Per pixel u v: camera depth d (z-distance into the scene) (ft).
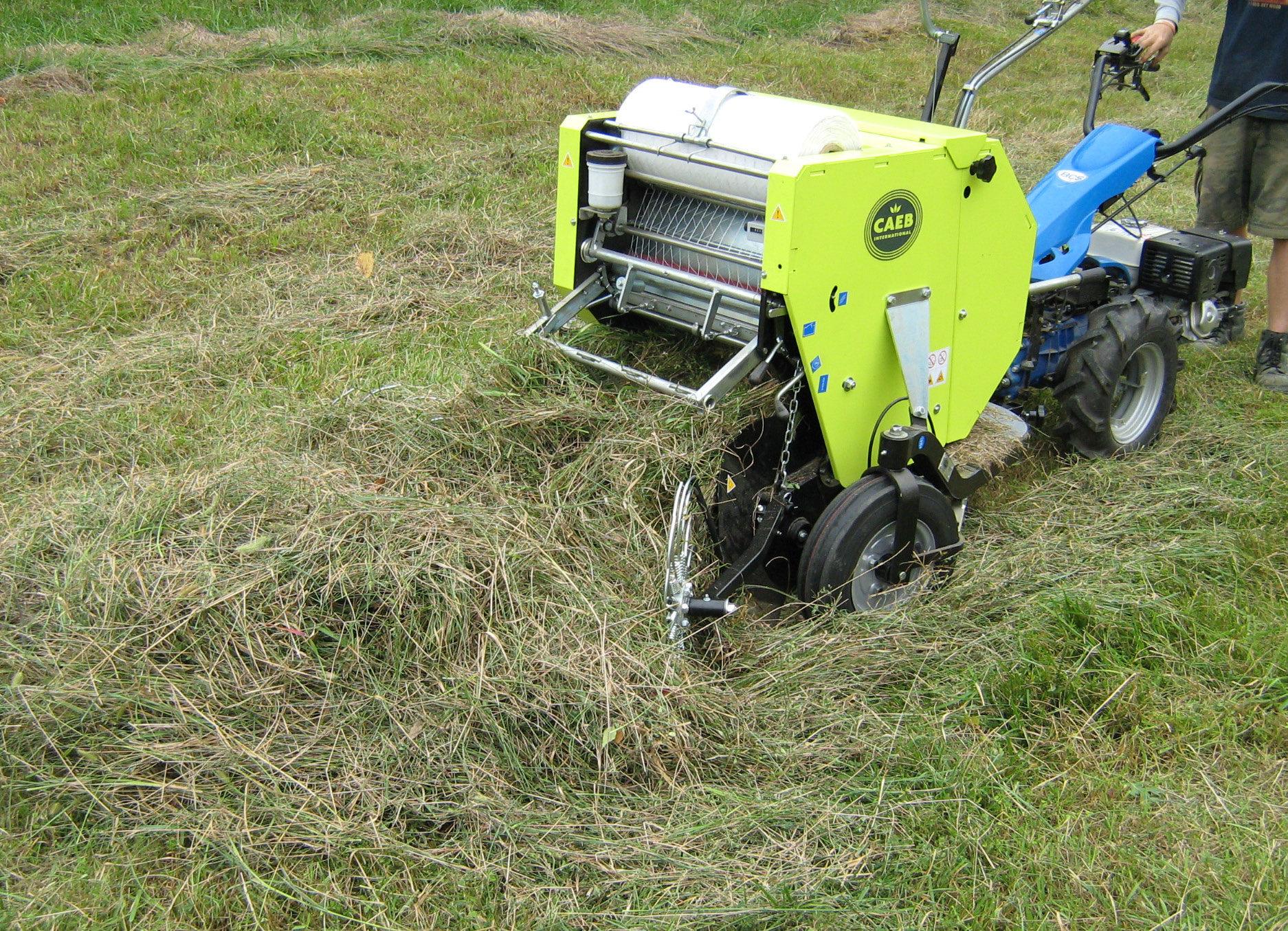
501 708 8.66
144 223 19.03
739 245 10.18
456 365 13.98
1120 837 8.53
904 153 9.60
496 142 23.98
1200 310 14.66
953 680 9.95
